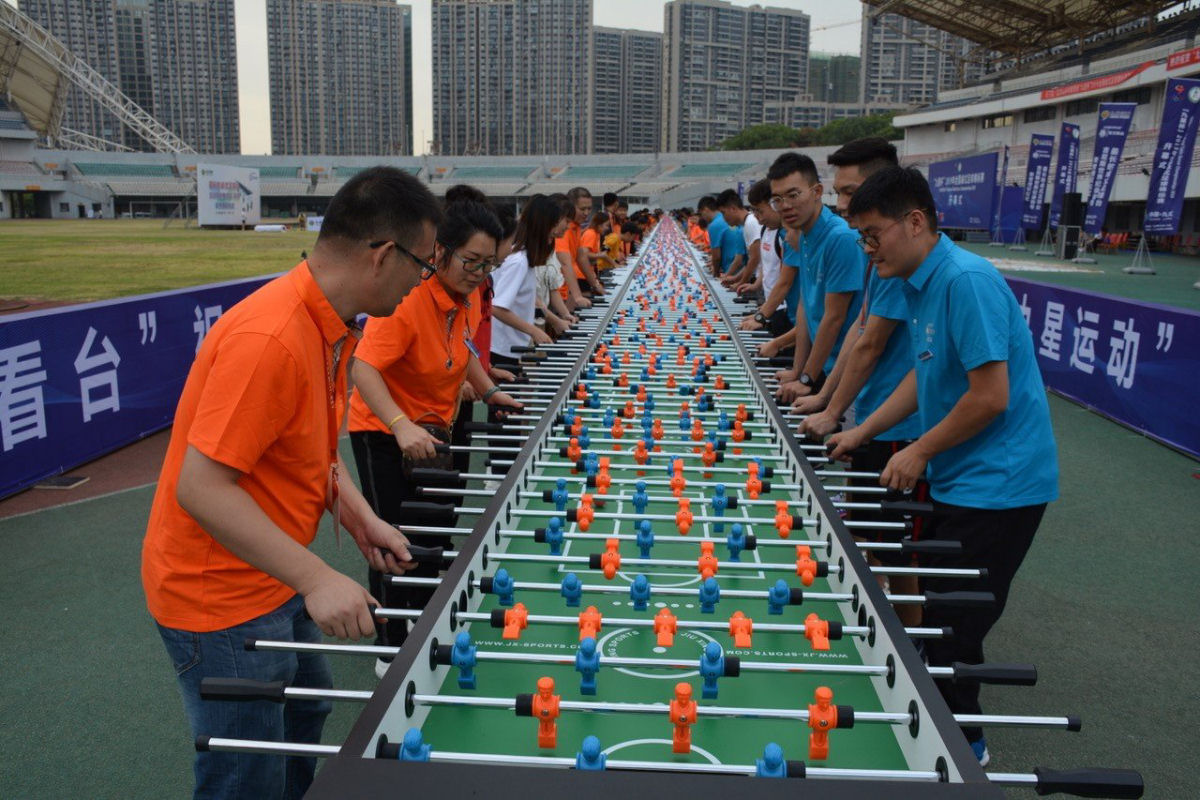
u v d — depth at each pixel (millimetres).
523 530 3326
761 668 2068
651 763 1711
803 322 5082
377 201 1912
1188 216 32594
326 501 2232
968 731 2904
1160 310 7305
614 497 3484
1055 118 39312
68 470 6488
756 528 3623
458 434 4555
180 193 69688
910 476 2906
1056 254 27016
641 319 8406
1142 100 33812
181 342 8109
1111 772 1536
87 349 6707
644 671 2568
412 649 1957
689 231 21984
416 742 1669
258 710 2066
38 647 3902
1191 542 5207
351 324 2125
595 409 4949
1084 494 6055
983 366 2742
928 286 2941
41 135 78188
